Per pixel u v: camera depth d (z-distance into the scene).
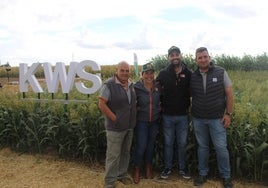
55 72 4.29
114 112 2.65
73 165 3.41
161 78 2.85
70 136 3.53
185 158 2.99
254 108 3.22
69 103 3.83
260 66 9.75
